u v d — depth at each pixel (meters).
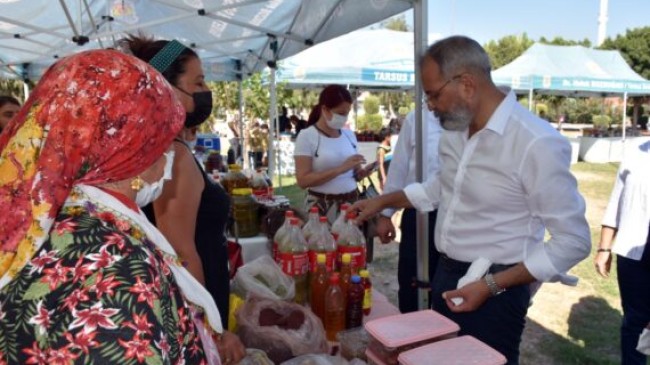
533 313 3.73
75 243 0.63
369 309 1.72
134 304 0.59
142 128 0.69
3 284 0.61
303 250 1.80
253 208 2.54
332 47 8.32
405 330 1.23
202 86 1.40
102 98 0.66
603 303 3.93
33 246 0.62
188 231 1.29
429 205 1.93
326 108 3.02
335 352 1.54
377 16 2.30
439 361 1.08
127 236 0.68
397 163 2.80
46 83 0.67
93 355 0.56
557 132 1.45
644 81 11.81
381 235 2.46
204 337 0.89
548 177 1.39
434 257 2.63
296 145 3.12
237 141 8.87
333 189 3.10
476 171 1.54
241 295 1.66
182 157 1.29
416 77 2.03
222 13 3.66
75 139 0.64
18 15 3.90
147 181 0.80
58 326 0.57
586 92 13.82
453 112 1.50
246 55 5.61
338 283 1.64
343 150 3.13
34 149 0.63
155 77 0.73
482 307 1.53
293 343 1.37
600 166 12.33
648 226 2.19
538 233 1.54
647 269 2.21
